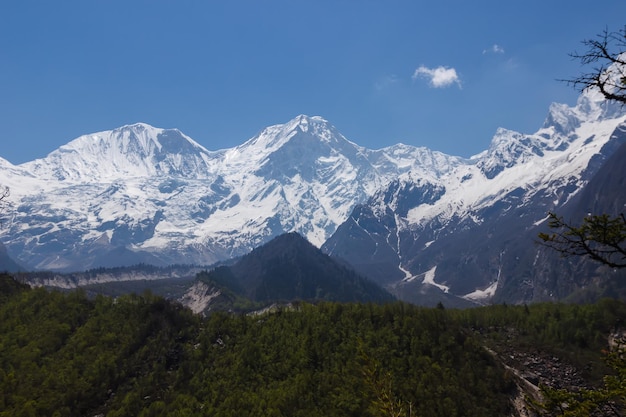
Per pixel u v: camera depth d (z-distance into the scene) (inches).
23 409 4758.9
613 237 1218.6
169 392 5452.8
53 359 5713.6
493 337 7032.5
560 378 5880.9
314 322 6560.0
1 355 5674.2
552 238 1307.8
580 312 7165.4
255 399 5088.6
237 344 6259.8
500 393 5315.0
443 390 5108.3
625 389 1366.9
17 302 6825.8
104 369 5610.2
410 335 6072.8
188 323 6840.6
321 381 5315.0
